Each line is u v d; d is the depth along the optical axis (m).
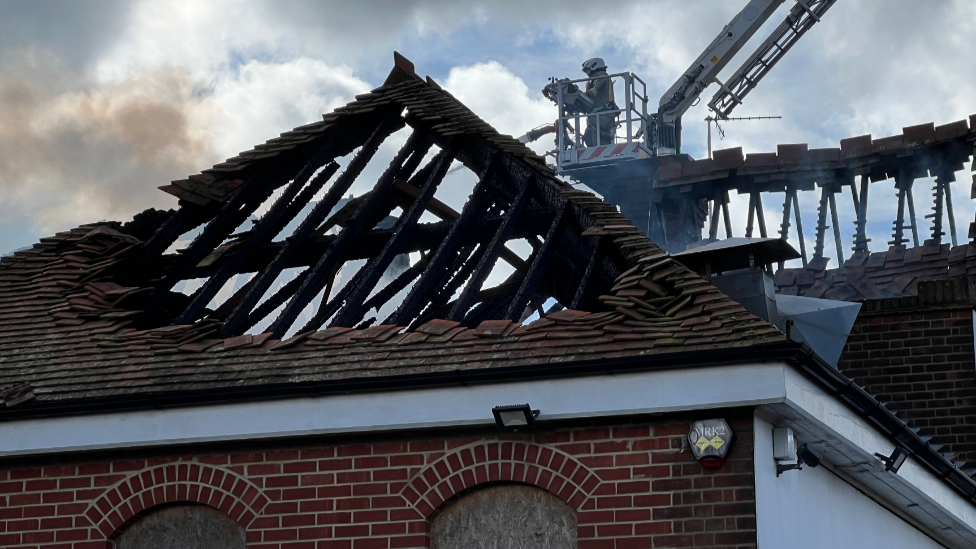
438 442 9.45
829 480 10.47
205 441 9.73
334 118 13.95
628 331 9.36
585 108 29.06
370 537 9.38
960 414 15.63
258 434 9.59
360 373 9.58
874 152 22.72
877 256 21.77
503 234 11.92
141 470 9.95
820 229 23.17
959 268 20.66
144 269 12.56
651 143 29.97
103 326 11.25
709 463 8.77
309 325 12.30
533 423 9.06
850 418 9.60
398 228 12.30
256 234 12.53
